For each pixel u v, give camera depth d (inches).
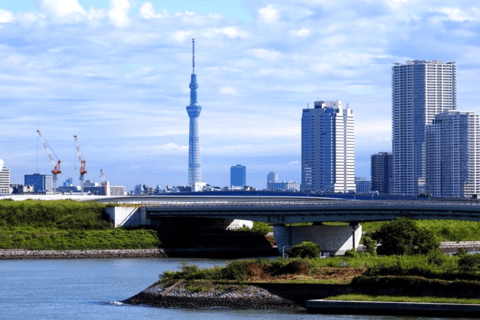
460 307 4783.5
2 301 6048.2
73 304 5851.4
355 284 5275.6
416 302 4909.0
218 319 4977.9
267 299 5374.0
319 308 5103.3
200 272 5920.3
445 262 5871.1
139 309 5492.1
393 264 5836.6
